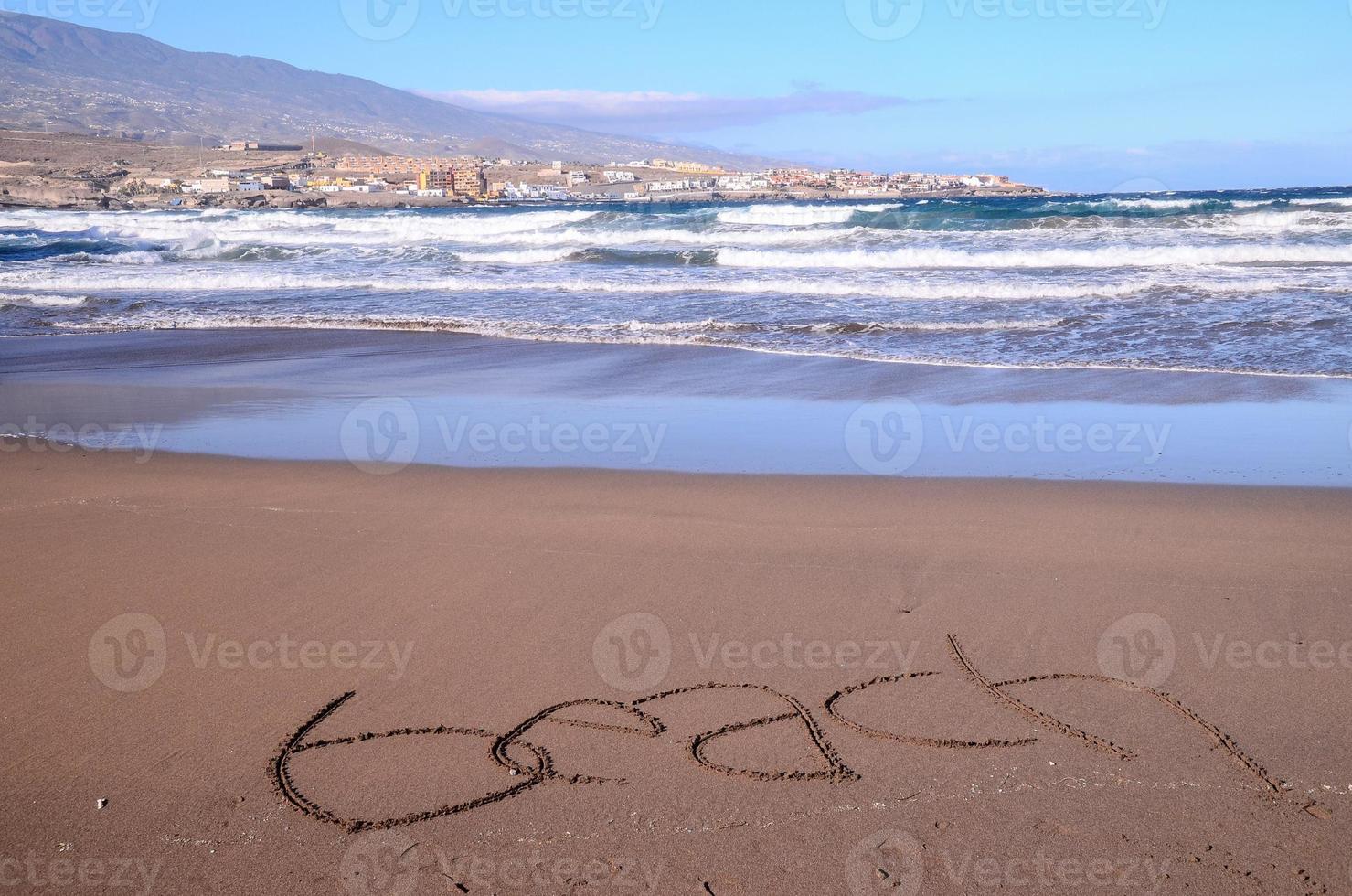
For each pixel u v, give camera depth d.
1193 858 2.84
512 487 6.61
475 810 3.09
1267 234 23.95
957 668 3.96
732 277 18.95
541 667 3.99
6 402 9.82
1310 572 4.85
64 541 5.56
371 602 4.67
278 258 26.14
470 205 104.00
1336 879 2.74
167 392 10.23
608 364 11.35
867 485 6.57
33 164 148.75
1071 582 4.80
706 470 7.01
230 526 5.81
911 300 15.48
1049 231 26.55
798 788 3.18
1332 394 9.01
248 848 2.91
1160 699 3.69
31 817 3.07
